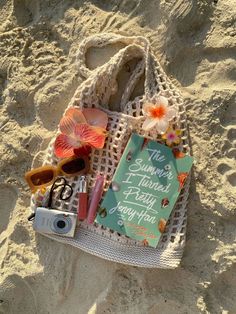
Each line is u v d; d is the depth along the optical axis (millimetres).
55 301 694
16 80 732
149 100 678
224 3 714
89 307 679
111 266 675
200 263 668
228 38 701
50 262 690
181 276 668
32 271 691
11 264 701
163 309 666
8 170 719
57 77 726
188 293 663
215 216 672
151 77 686
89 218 659
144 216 655
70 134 667
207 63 706
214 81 700
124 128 669
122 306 670
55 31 742
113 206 658
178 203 669
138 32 721
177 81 707
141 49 690
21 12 757
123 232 653
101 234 663
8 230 713
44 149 712
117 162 674
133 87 698
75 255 686
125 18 729
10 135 722
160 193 659
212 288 667
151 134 672
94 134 662
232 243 666
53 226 662
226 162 678
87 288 683
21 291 702
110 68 679
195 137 688
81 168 671
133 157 665
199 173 679
